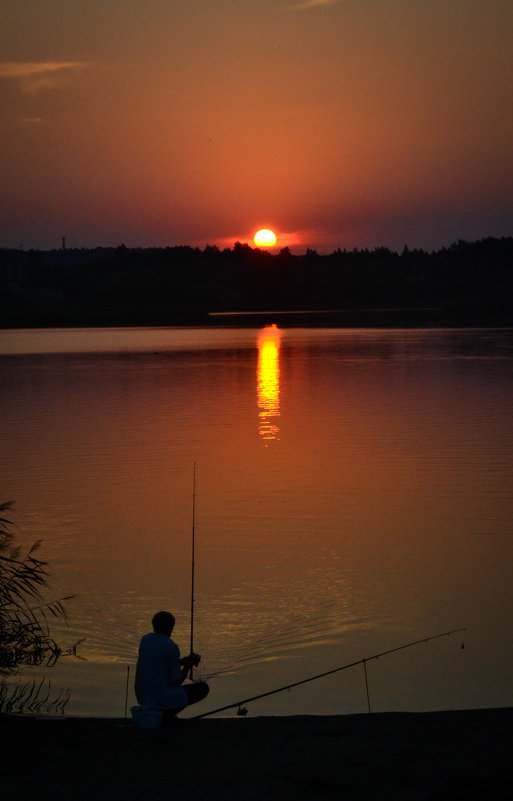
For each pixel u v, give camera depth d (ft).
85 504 56.54
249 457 73.61
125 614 36.01
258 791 15.17
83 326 565.12
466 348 232.73
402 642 33.50
